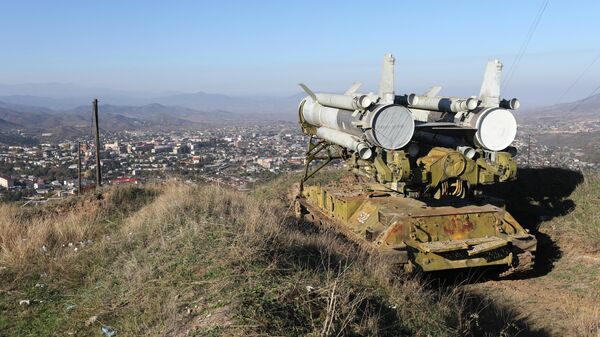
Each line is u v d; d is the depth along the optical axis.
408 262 8.75
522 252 9.26
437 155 9.39
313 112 12.73
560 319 7.59
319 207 12.83
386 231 8.97
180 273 7.15
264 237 8.21
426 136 10.99
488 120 9.53
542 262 10.17
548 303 8.30
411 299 6.95
